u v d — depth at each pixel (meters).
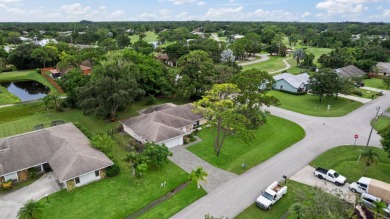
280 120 58.47
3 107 66.12
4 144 39.62
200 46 122.69
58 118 59.19
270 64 129.62
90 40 194.00
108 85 51.97
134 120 50.88
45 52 120.12
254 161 41.81
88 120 58.00
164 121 49.75
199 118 54.28
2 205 32.06
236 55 139.50
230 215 30.41
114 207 31.59
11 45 177.25
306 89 79.56
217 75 68.31
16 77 103.06
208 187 35.38
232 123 39.09
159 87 70.19
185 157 42.94
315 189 28.91
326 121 58.19
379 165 40.56
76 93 56.22
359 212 29.14
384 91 83.06
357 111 64.81
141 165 36.00
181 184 36.25
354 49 131.75
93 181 36.62
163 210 31.05
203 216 30.17
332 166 40.44
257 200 31.78
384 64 109.62
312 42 196.62
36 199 33.06
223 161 41.88
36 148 39.41
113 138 49.41
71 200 32.78
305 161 41.94
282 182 36.53
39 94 83.75
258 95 49.22
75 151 37.56
